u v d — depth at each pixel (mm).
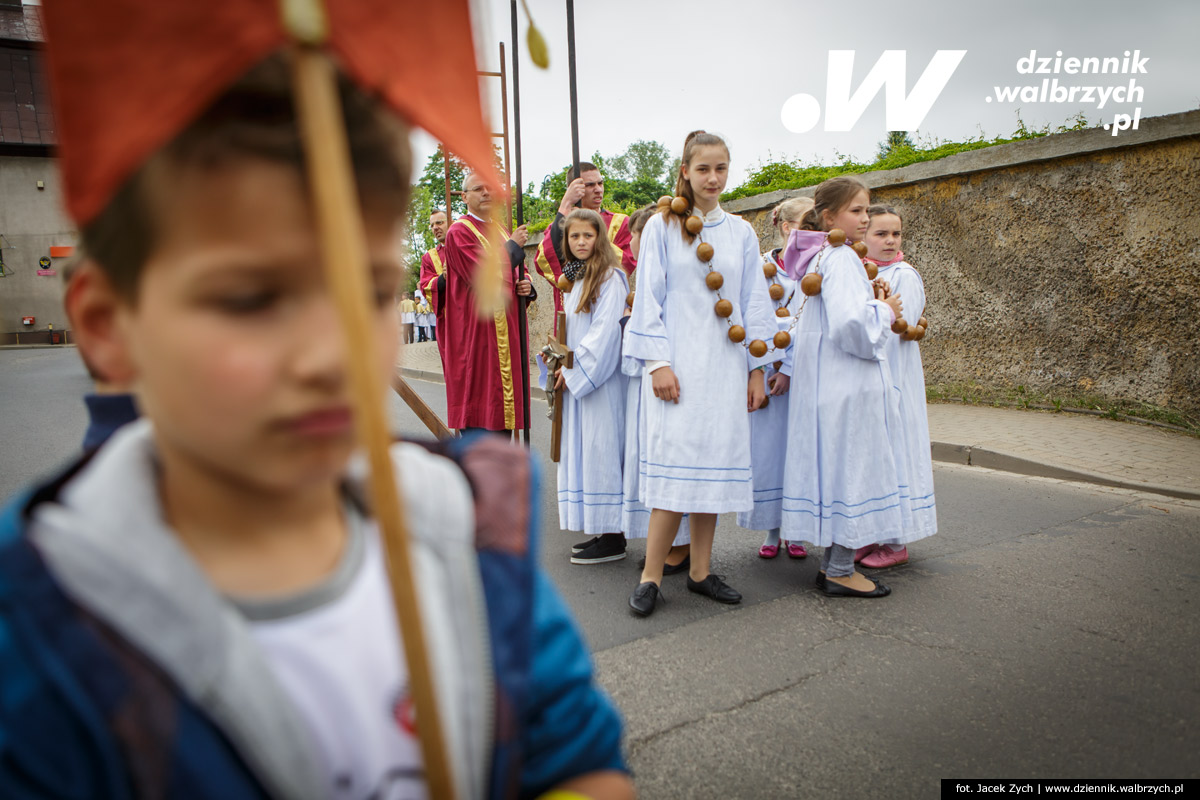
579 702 763
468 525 689
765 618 3178
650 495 3260
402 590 458
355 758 598
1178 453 5488
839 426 3344
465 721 643
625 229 5199
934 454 6051
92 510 515
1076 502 4758
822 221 3582
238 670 529
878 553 3791
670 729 2385
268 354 477
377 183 521
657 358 3191
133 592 508
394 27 450
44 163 23844
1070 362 6785
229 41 396
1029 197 6867
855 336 3225
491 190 510
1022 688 2584
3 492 5156
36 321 23859
